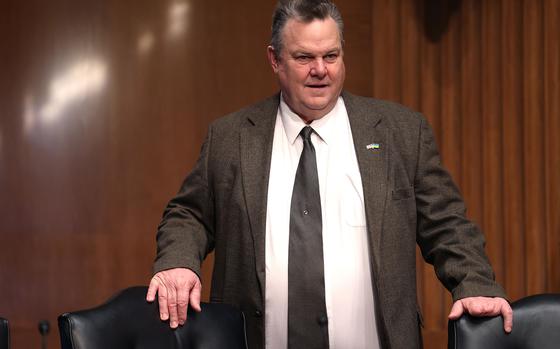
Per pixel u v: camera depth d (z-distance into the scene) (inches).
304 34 183.3
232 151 199.5
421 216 195.5
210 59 444.8
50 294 445.1
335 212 190.5
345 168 193.2
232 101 444.5
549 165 392.5
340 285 187.0
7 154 445.4
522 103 403.2
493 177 410.0
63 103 446.0
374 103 201.8
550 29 392.5
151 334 176.2
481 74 413.4
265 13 444.5
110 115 446.0
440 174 196.1
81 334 166.1
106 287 446.3
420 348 192.9
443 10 422.3
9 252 446.0
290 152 196.7
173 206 205.6
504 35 406.0
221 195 198.1
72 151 446.3
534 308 176.6
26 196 446.0
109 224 446.3
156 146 446.6
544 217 396.2
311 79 185.6
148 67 445.1
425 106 424.5
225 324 181.2
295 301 187.2
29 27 444.8
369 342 187.3
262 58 444.5
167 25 445.1
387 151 194.1
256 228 190.5
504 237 406.9
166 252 189.3
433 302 416.2
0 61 444.5
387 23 427.8
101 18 445.4
